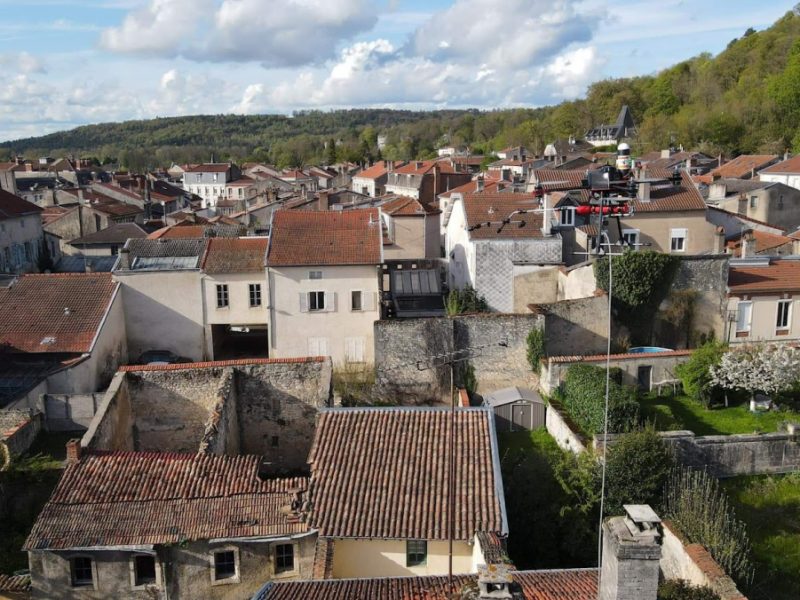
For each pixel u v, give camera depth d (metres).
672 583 17.62
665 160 96.38
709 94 130.38
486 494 21.67
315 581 18.22
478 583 14.28
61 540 21.11
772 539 23.30
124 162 197.12
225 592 21.67
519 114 183.00
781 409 32.38
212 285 42.06
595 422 29.28
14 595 21.56
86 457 23.91
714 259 38.19
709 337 38.78
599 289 38.16
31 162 141.38
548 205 44.75
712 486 25.72
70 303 40.03
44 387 34.91
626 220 46.25
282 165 197.88
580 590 16.58
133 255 43.66
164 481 22.98
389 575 20.92
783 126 112.06
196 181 139.62
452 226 51.25
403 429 24.62
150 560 21.64
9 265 56.41
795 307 38.88
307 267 40.16
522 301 44.34
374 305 40.66
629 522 13.78
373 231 42.28
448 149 168.25
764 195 67.44
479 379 36.50
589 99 155.75
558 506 23.73
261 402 32.91
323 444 24.12
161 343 42.66
